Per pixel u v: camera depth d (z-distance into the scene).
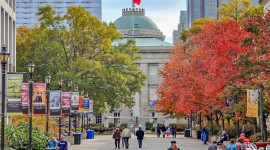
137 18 193.12
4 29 65.94
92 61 96.00
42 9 99.50
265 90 45.38
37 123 60.69
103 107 101.94
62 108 56.66
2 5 64.56
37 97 45.16
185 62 83.94
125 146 64.50
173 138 90.31
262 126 44.56
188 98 72.25
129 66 105.12
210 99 61.50
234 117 56.78
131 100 103.69
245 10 84.38
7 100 42.75
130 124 132.50
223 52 55.97
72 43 98.75
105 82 96.44
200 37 77.12
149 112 166.50
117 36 103.81
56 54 95.88
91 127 119.56
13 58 74.25
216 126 77.00
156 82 167.50
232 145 38.50
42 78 95.19
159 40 181.50
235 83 52.88
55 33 97.75
